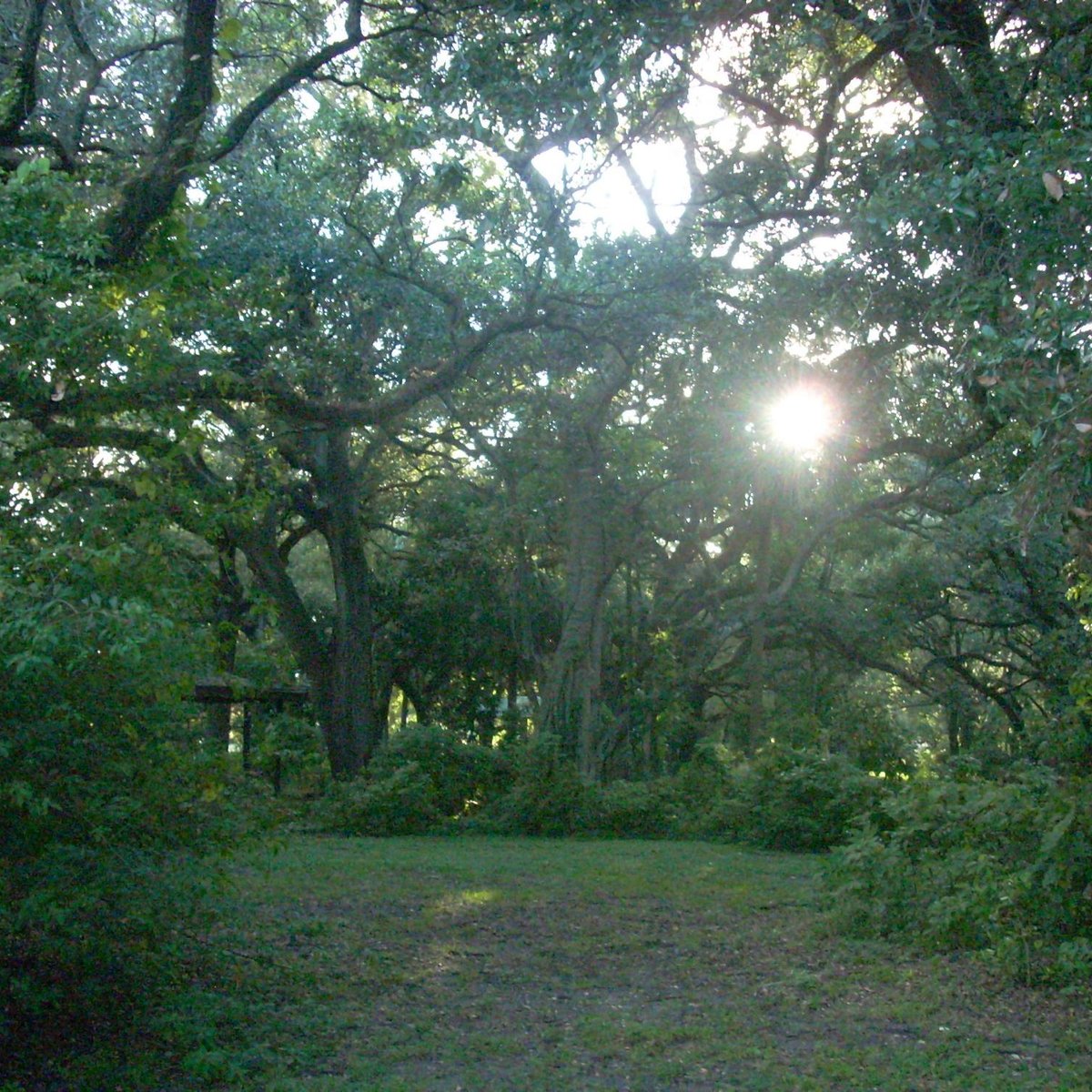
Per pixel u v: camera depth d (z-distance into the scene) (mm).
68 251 8031
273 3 15445
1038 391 7629
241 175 17281
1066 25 11258
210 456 18578
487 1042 6562
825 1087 5852
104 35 14062
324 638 32750
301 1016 6898
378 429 23734
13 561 5828
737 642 34438
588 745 21594
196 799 6586
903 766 22875
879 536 30312
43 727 5473
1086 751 9609
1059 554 23547
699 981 8109
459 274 18391
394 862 14078
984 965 8055
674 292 16625
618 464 22812
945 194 9984
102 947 5984
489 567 28500
